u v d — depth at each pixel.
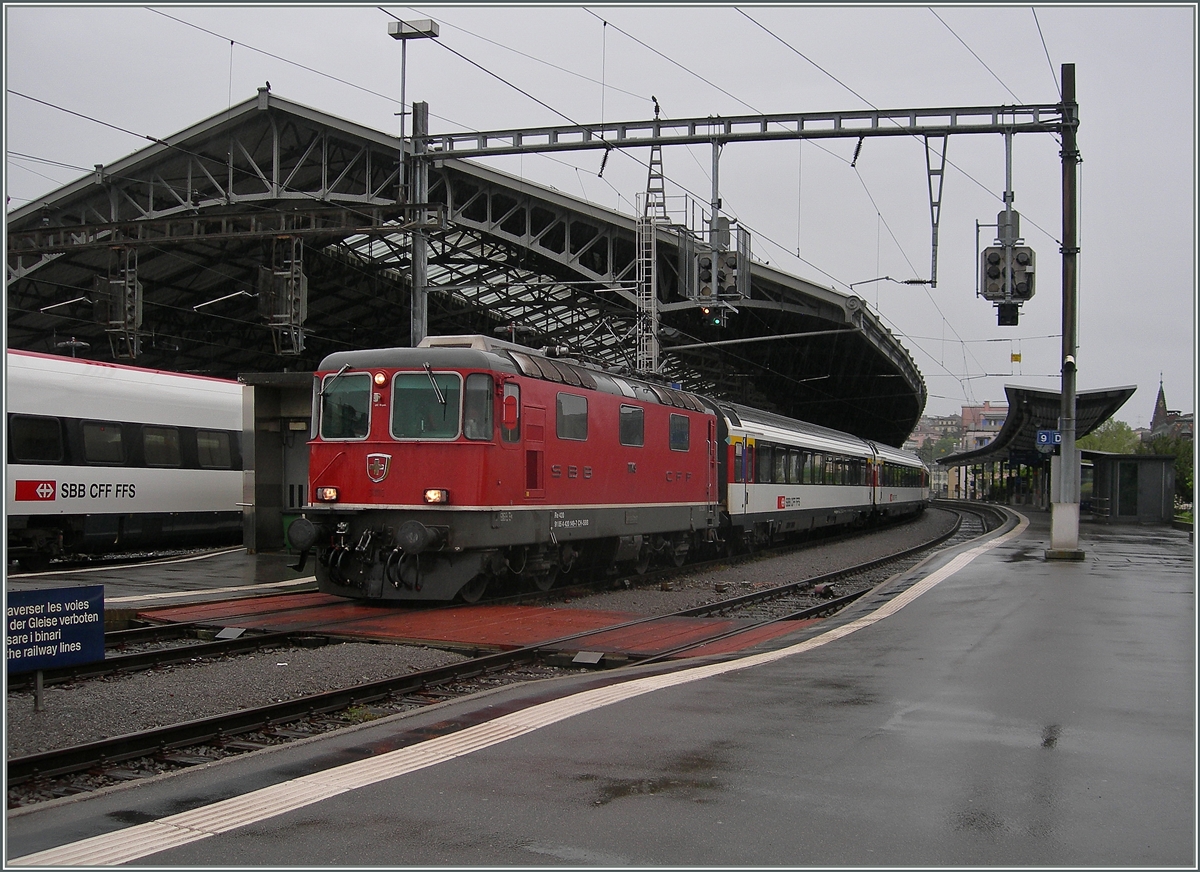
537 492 16.89
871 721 8.04
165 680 10.54
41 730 8.51
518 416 16.36
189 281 40.72
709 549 28.20
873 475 43.22
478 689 10.77
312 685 10.47
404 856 5.30
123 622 14.73
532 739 7.57
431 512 15.56
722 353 50.72
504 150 20.12
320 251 37.84
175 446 23.77
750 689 9.27
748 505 27.67
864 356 50.78
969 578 18.31
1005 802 6.08
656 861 5.21
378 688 10.12
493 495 15.67
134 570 20.73
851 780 6.52
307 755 7.22
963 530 46.25
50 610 8.37
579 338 50.34
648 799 6.17
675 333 41.69
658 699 8.88
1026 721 8.01
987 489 93.25
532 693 9.45
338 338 51.28
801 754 7.11
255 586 18.38
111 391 22.20
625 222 31.88
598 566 20.66
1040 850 5.34
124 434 22.41
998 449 59.94
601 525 19.11
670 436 22.30
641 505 20.80
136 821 5.87
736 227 22.55
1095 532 32.97
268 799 6.23
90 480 21.47
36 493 20.33
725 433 26.33
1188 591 16.39
